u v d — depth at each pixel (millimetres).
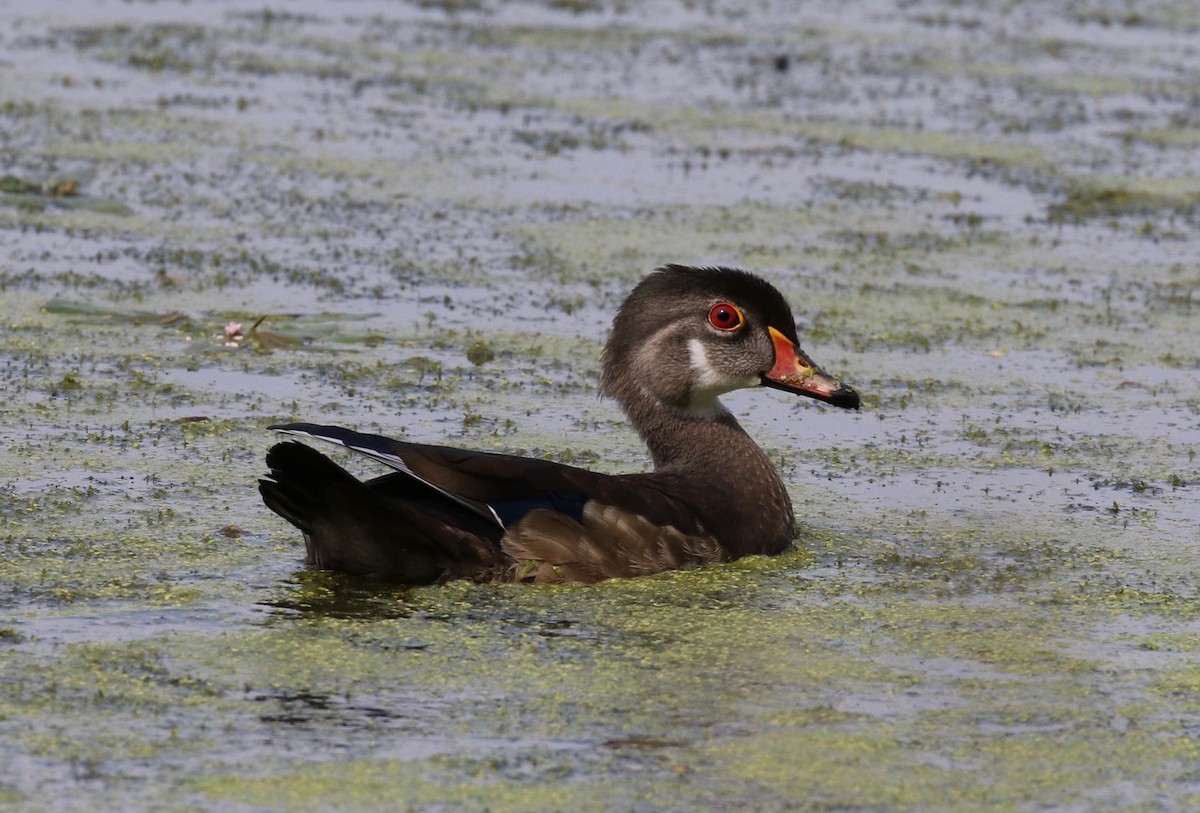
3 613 10375
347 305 18094
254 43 30938
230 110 26141
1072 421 15516
